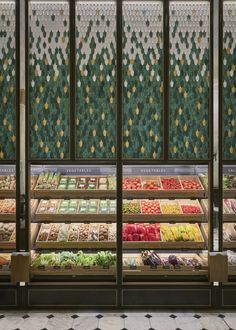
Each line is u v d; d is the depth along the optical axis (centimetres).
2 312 515
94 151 527
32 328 470
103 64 523
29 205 523
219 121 521
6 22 519
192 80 523
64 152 527
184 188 551
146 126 525
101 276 528
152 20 522
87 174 589
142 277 525
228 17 523
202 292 522
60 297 522
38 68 522
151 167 589
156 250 547
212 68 518
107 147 527
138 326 477
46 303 522
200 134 526
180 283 521
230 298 523
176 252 572
